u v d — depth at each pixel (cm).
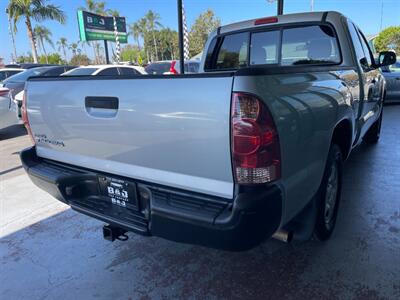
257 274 257
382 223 318
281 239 224
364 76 370
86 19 2303
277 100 182
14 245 317
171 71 1173
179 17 548
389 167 472
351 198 372
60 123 259
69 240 322
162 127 200
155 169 214
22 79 1007
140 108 207
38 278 267
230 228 179
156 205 203
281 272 257
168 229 202
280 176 186
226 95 174
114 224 234
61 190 260
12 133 879
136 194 226
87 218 368
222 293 239
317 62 361
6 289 255
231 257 281
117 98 217
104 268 276
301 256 275
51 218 370
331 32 345
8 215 381
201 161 191
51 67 1094
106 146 235
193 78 183
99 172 249
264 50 401
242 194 178
